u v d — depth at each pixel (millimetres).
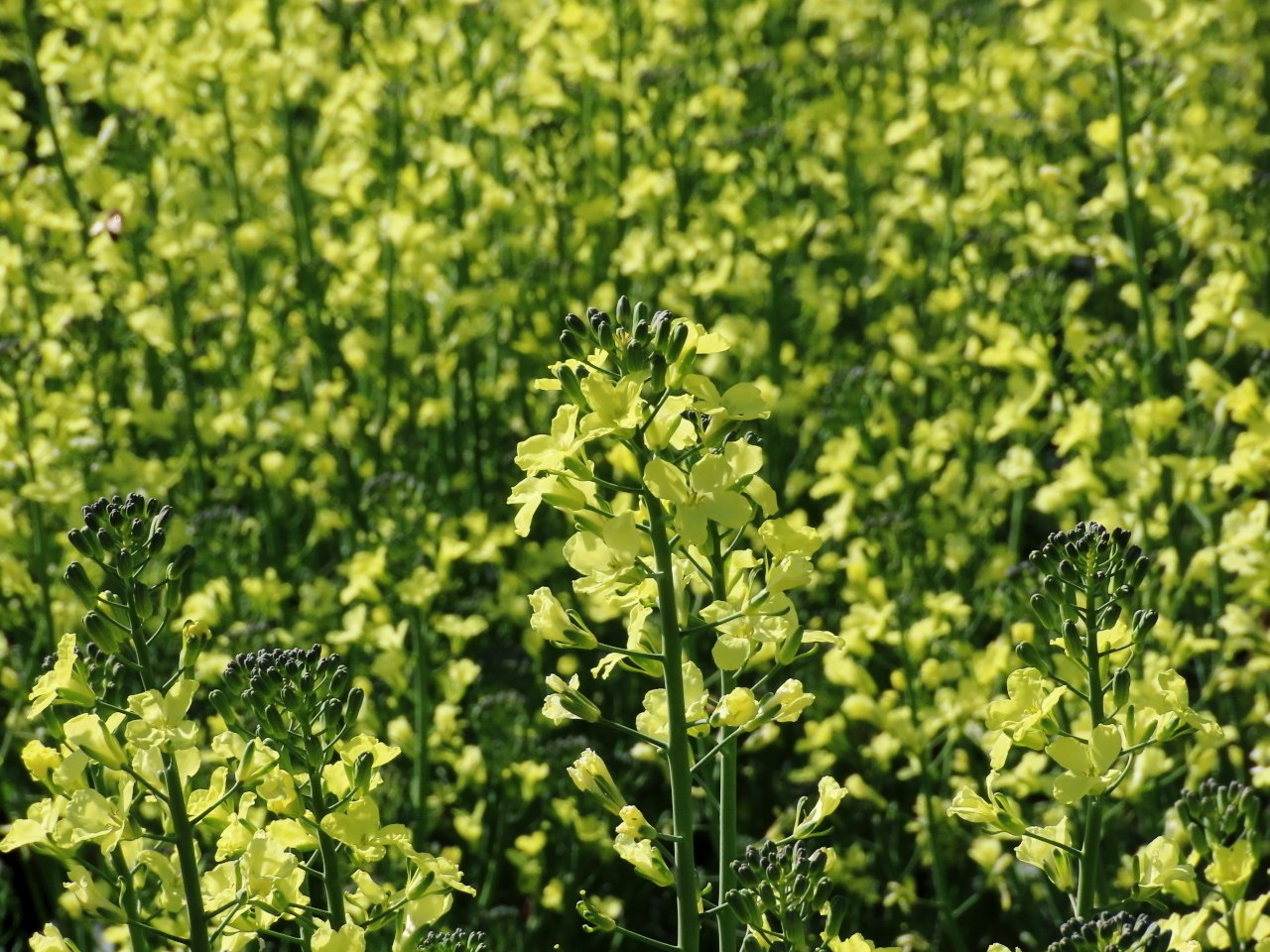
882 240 14367
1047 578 5195
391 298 11867
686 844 4809
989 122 14234
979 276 12484
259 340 12805
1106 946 4691
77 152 12148
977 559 10883
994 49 14859
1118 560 5109
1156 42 10297
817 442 12258
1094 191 15367
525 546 10812
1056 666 8305
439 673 9320
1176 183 11656
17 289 11859
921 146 13625
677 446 4660
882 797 9352
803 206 12914
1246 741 9461
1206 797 5719
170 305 11797
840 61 15258
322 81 14070
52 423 10172
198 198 12430
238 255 12508
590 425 4391
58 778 4613
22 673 9930
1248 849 5598
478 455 12219
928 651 8586
